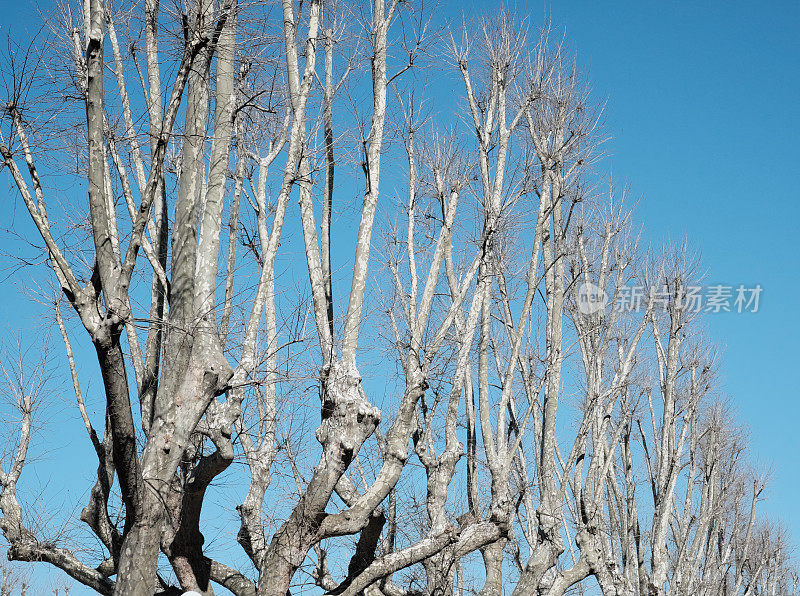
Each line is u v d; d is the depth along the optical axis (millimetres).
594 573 17562
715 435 25391
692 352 24078
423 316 14438
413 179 16562
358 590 13312
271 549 12258
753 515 30016
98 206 9898
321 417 12812
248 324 12141
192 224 11328
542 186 16969
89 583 14094
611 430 22125
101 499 14070
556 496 16719
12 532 14266
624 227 19781
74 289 9531
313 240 13664
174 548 12844
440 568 15367
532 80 17125
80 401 14172
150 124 11055
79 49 11531
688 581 23062
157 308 13164
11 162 9852
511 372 16266
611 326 18875
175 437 10648
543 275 17938
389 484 13055
